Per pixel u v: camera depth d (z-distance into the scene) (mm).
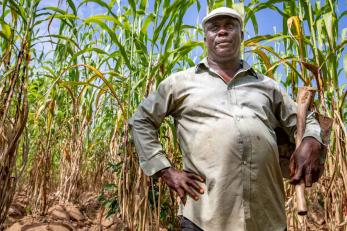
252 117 1294
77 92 3311
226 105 1304
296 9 2174
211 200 1235
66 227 2596
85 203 3377
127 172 2033
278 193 1316
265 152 1271
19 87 1917
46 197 2871
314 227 2527
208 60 1422
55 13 2078
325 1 2098
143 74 2334
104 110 3598
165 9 2166
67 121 3326
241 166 1241
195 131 1316
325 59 1860
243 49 2078
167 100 1400
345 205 1755
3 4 1973
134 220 1975
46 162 2789
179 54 2105
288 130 1416
